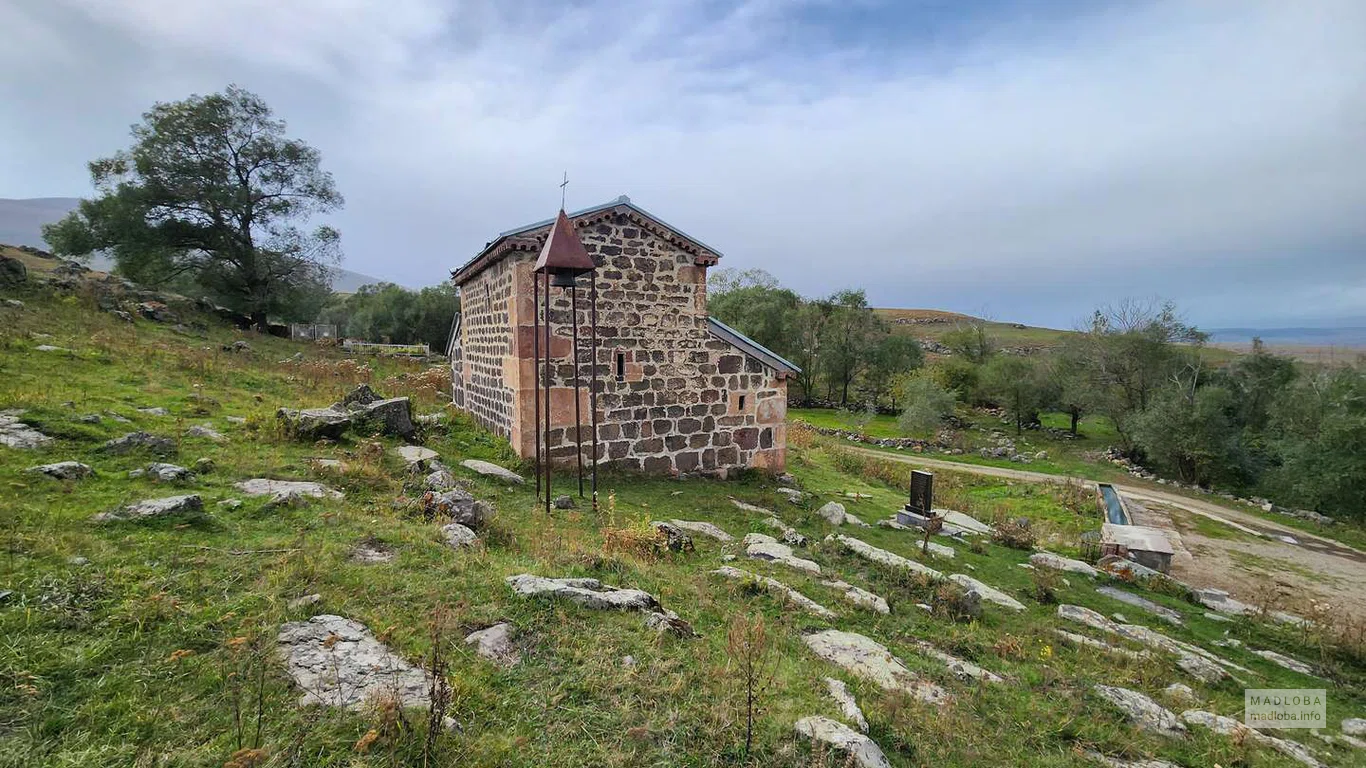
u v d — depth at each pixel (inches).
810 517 525.0
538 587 221.3
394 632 180.5
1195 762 221.3
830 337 2177.7
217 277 1210.0
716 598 281.9
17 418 319.3
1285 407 1395.2
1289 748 248.7
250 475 312.0
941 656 276.2
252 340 1034.7
